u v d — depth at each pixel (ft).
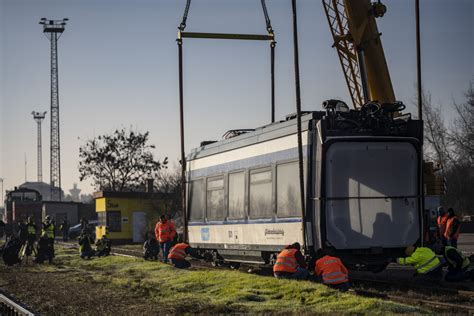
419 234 55.01
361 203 53.62
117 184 201.57
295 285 47.91
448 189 178.81
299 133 54.80
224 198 69.82
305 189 54.49
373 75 93.56
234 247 67.51
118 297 51.19
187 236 78.95
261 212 62.08
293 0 58.23
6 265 90.84
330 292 44.52
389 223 54.19
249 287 50.62
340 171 53.26
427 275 54.75
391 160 54.60
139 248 133.49
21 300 52.80
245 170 65.57
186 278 59.62
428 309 39.27
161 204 156.46
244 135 66.90
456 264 54.54
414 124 55.31
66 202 224.33
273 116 85.76
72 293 55.36
